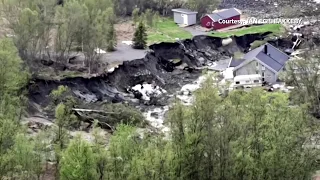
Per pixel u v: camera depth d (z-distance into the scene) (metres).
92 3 92.81
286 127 38.97
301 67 70.69
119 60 89.25
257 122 39.34
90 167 35.44
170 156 36.69
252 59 84.38
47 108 67.81
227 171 38.38
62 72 80.50
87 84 78.44
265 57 85.62
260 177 37.91
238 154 37.84
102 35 86.88
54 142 43.94
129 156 37.16
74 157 35.53
